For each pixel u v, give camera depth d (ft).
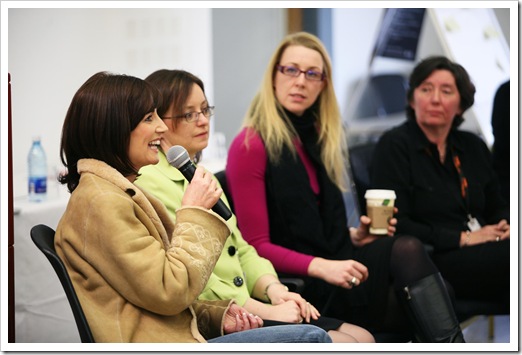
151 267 7.12
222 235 7.83
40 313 13.14
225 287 9.70
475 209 13.85
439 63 13.56
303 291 11.14
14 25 18.79
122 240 7.07
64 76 20.11
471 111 19.86
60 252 7.42
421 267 10.89
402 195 13.53
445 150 13.91
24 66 18.94
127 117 7.57
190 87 9.83
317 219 11.60
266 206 11.48
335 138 12.21
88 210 7.19
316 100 12.25
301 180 11.56
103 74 7.80
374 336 11.12
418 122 13.88
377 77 22.75
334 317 11.49
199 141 9.93
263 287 10.32
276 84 11.91
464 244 13.10
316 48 12.00
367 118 22.74
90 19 20.89
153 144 7.86
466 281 12.88
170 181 9.64
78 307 7.04
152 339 7.34
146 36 22.43
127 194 7.50
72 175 7.85
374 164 13.88
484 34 18.85
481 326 16.69
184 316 7.77
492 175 14.24
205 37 23.27
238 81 24.38
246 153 11.41
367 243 11.73
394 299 11.22
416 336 11.06
